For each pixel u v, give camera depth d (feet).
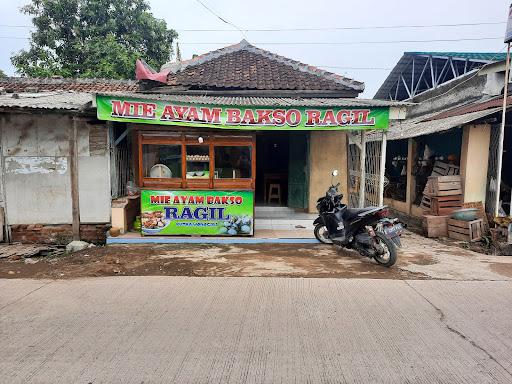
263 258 22.74
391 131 41.29
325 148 32.86
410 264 21.63
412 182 39.22
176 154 26.20
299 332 13.12
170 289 17.30
